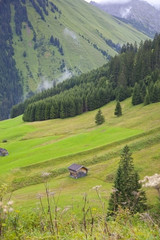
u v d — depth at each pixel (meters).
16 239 9.39
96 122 118.38
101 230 8.81
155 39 197.62
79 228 10.25
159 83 135.50
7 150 99.31
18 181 67.56
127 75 172.88
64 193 52.78
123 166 34.75
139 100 137.88
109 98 165.88
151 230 9.17
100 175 65.19
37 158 82.00
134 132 91.25
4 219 9.61
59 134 114.50
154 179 8.23
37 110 166.88
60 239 9.13
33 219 11.68
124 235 8.89
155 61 170.00
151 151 71.38
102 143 86.56
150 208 34.38
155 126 91.81
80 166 66.56
